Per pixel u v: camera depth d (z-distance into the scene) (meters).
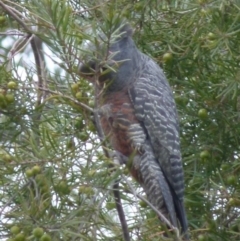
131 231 9.48
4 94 9.24
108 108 11.09
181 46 11.24
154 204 10.87
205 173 11.26
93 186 8.45
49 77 9.89
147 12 11.57
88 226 8.68
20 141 9.40
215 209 11.18
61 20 8.59
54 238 8.27
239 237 11.03
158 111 11.23
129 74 11.27
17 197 8.80
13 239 8.19
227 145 11.36
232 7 11.06
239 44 11.09
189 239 10.27
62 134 9.44
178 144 11.18
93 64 9.28
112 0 10.95
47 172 8.50
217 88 11.07
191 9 10.96
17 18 8.91
